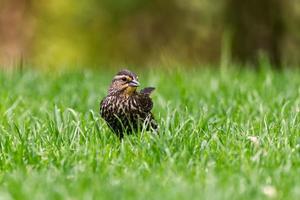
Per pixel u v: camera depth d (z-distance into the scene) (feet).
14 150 33.83
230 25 104.22
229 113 42.63
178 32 110.42
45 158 32.65
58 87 55.11
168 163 31.14
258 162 31.04
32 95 52.47
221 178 28.60
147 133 35.86
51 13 115.24
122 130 38.60
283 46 103.60
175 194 26.40
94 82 58.75
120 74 38.86
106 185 27.94
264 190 27.37
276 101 46.65
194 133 35.60
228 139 34.63
